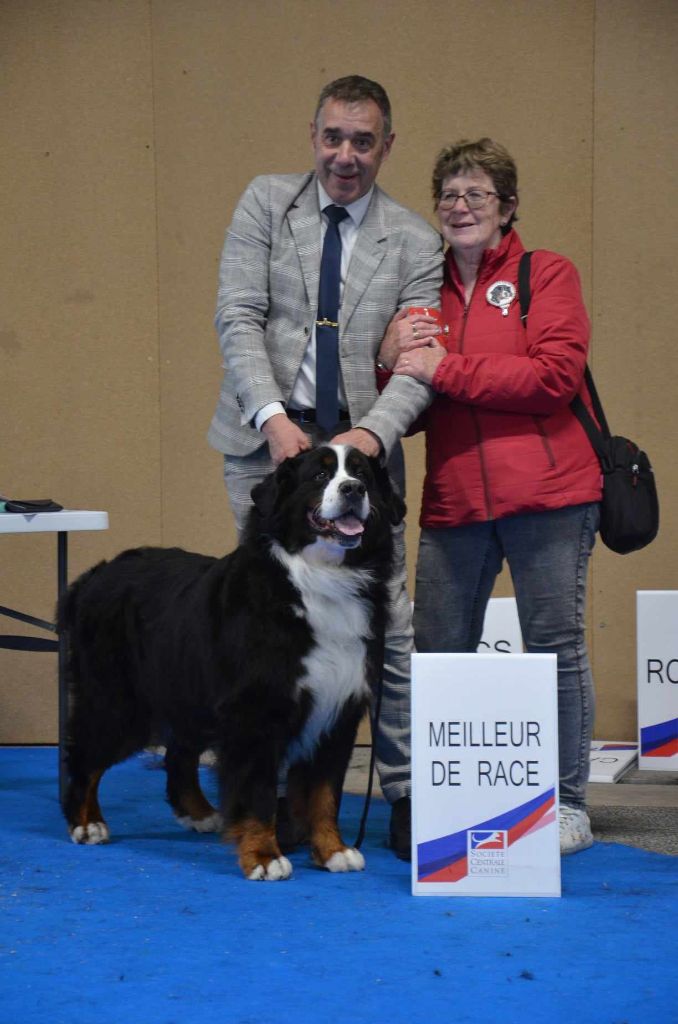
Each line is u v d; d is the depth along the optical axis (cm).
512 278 378
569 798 384
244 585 349
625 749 565
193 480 609
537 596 377
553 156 589
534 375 357
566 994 247
